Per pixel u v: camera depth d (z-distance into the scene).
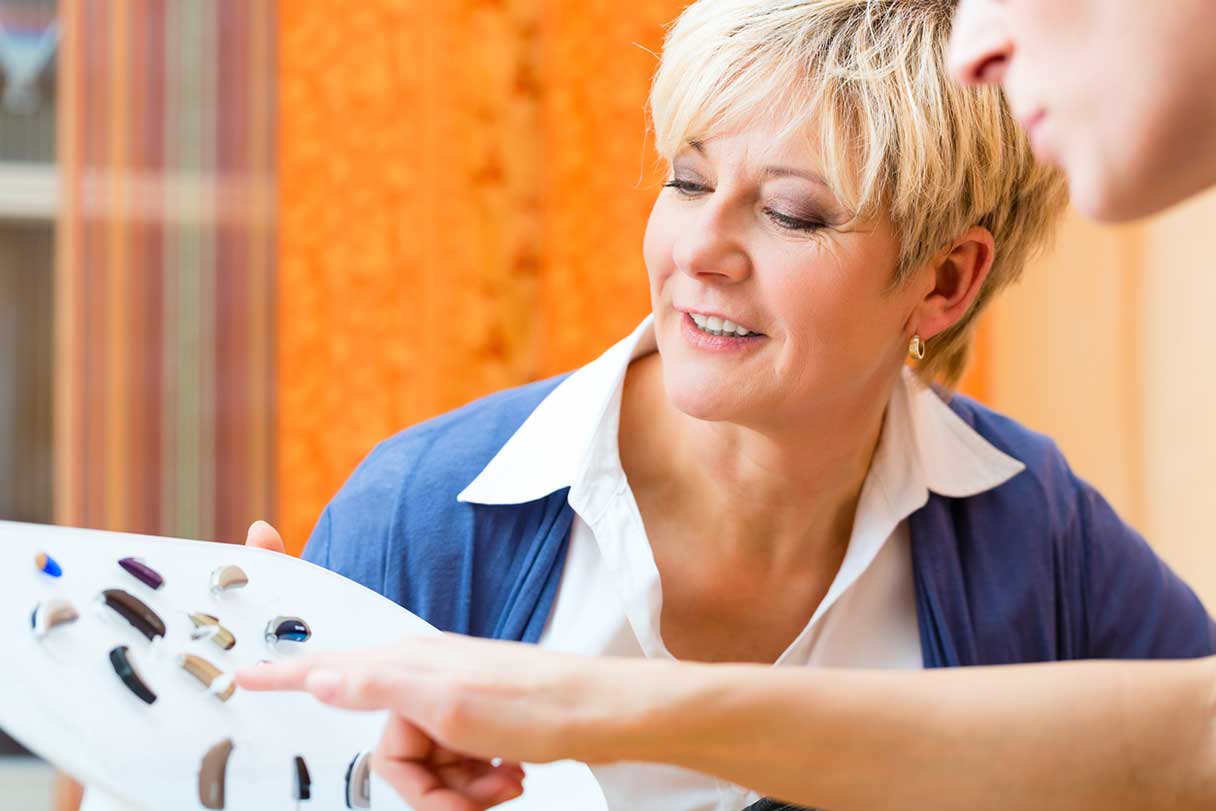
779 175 0.89
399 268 2.35
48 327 2.54
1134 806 0.67
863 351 0.94
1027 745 0.67
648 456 1.04
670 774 1.00
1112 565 1.17
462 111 2.37
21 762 2.40
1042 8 0.56
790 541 1.03
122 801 0.64
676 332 0.95
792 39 0.88
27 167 2.51
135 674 0.66
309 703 0.72
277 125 2.36
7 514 2.51
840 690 0.67
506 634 1.01
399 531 1.02
